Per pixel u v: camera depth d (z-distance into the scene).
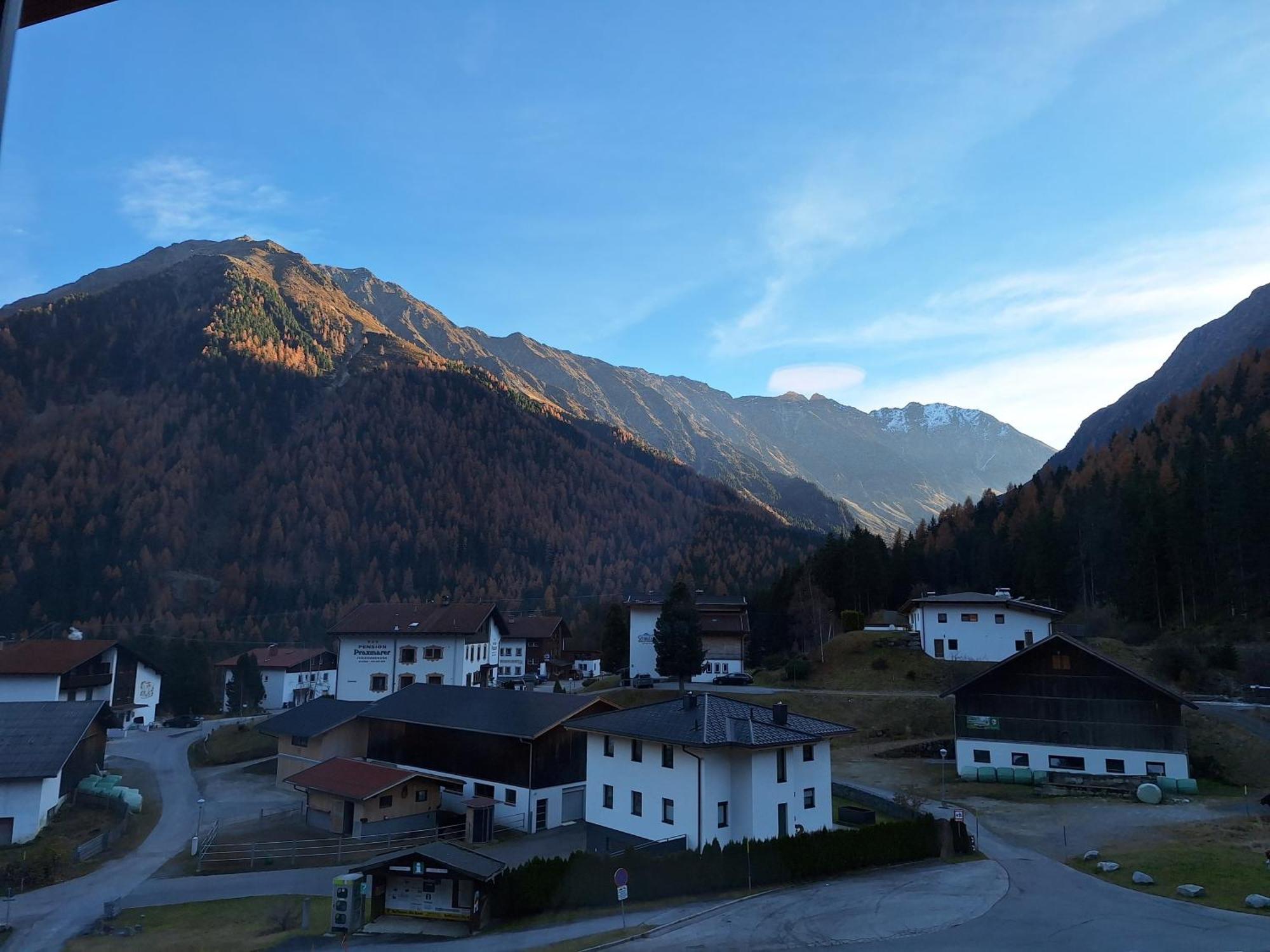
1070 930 26.36
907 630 94.56
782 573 127.94
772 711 41.34
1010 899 30.09
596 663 121.06
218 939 30.25
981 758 55.41
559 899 31.39
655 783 38.44
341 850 43.53
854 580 114.75
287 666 105.56
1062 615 80.75
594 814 41.81
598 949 26.30
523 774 47.66
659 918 29.52
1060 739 53.72
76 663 68.44
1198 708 51.41
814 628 102.06
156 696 88.12
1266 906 27.81
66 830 46.00
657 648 83.12
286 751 60.91
